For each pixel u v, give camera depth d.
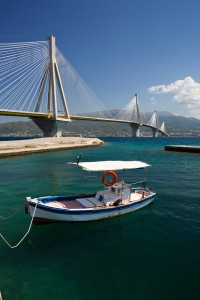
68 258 9.30
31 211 12.15
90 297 7.16
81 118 109.56
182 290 7.46
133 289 7.49
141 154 50.28
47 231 11.77
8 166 32.66
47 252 9.77
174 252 9.68
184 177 25.22
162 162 37.38
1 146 49.53
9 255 9.54
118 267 8.67
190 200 16.75
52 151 55.12
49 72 91.19
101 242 10.60
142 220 13.09
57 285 7.70
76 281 7.89
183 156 46.06
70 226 12.31
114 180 14.02
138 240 10.74
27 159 40.25
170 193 18.61
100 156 45.84
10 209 14.98
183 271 8.41
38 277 8.11
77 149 63.16
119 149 64.81
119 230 11.84
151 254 9.55
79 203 13.82
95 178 24.86
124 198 14.21
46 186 21.11
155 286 7.64
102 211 12.95
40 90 93.75
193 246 10.16
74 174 27.09
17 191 19.41
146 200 15.24
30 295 7.25
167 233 11.44
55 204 13.55
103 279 8.00
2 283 7.82
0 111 70.38
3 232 11.65
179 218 13.37
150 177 25.33
